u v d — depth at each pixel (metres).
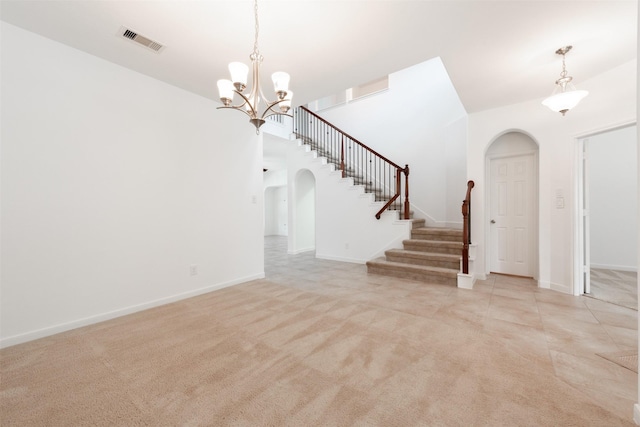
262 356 1.93
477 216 3.92
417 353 1.95
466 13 1.97
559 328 2.33
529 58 2.54
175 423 1.33
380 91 6.20
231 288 3.63
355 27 2.14
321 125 7.22
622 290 3.39
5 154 2.12
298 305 2.96
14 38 2.16
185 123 3.28
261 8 1.93
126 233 2.77
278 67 2.76
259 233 4.18
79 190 2.47
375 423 1.31
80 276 2.47
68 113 2.42
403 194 5.84
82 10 1.97
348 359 1.88
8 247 2.12
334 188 5.64
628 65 2.64
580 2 1.84
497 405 1.42
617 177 4.43
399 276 4.11
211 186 3.55
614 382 1.60
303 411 1.40
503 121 3.68
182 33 2.23
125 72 2.78
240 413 1.39
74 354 1.98
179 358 1.91
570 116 3.18
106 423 1.34
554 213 3.38
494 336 2.20
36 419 1.37
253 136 4.11
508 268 4.15
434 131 5.43
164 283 3.06
